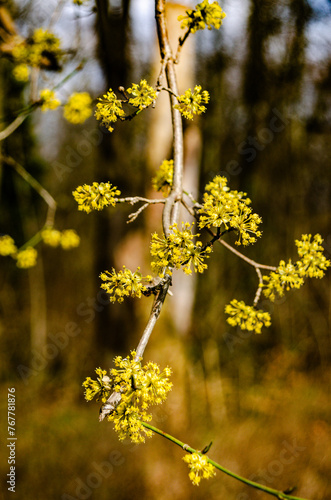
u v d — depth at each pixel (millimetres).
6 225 7234
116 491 4555
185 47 4250
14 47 2422
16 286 7523
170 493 4605
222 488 4789
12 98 5316
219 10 1387
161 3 1479
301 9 5133
